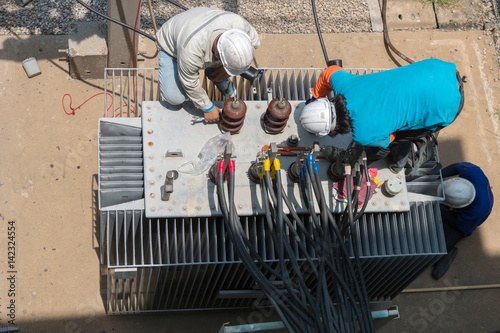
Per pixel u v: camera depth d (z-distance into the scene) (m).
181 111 3.50
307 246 3.50
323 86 3.23
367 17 5.32
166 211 3.22
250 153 3.43
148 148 3.37
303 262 3.51
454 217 4.36
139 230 3.54
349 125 2.90
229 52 2.80
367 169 3.41
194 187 3.30
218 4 5.18
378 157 3.35
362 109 2.86
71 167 4.44
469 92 5.18
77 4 4.96
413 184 3.71
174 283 3.71
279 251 2.85
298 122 3.58
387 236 3.55
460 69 5.27
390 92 2.87
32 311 3.98
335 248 3.11
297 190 3.39
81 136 4.55
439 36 5.39
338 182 3.43
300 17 5.21
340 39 5.23
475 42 5.41
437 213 3.65
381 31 5.32
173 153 3.32
